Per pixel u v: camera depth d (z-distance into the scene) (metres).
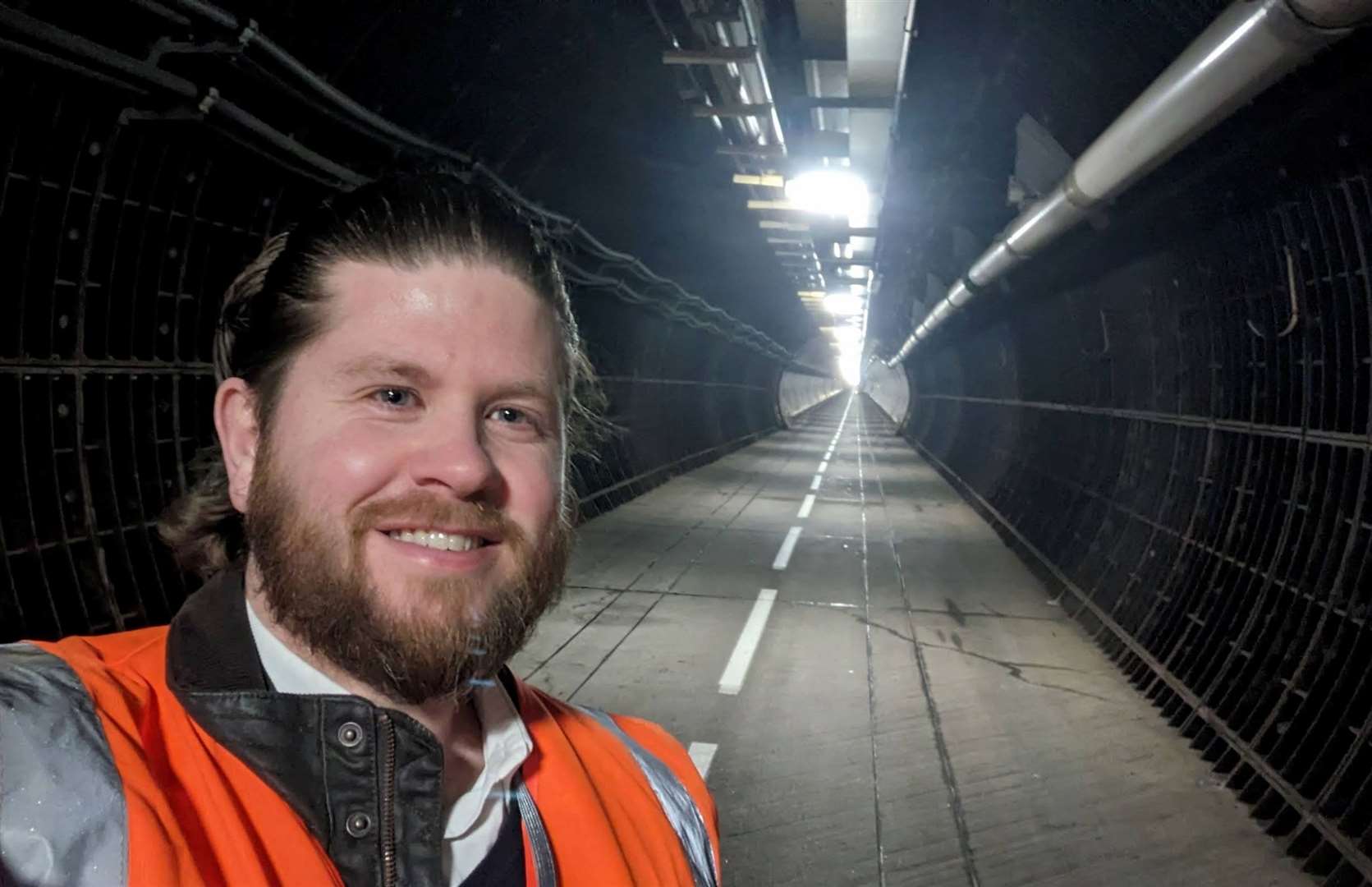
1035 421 14.40
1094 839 4.44
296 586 0.84
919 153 9.95
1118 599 8.08
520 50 6.95
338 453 0.85
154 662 0.88
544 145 8.64
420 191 0.95
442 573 0.85
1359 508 4.99
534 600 0.94
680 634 7.81
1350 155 4.65
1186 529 7.30
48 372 4.22
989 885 4.00
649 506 15.47
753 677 6.75
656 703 6.14
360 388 0.87
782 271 24.36
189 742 0.80
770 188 14.58
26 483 4.11
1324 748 4.53
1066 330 11.64
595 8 7.26
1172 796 4.95
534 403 0.95
